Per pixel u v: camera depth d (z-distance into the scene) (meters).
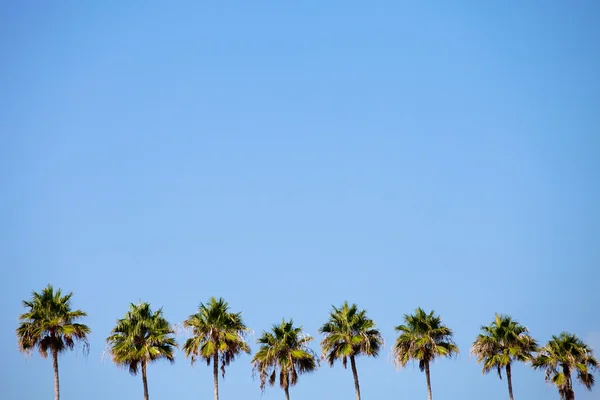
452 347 87.81
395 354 86.75
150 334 82.00
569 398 89.94
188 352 80.62
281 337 85.25
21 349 78.31
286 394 83.56
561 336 92.94
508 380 90.00
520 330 92.00
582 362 91.00
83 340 79.62
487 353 91.06
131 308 83.56
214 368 80.75
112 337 81.69
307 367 84.56
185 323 81.69
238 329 81.69
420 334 87.75
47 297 80.62
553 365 90.00
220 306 82.38
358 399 83.25
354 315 85.19
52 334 79.00
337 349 84.00
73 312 80.44
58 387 78.31
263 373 84.19
